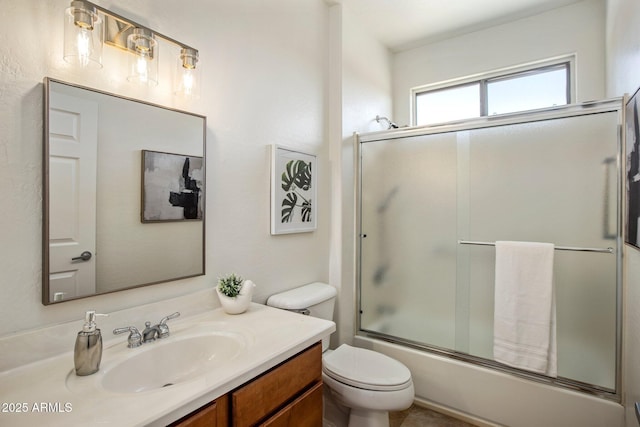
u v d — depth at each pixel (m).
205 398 0.85
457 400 2.01
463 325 2.07
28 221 0.97
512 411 1.84
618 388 1.64
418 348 2.21
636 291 1.39
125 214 1.19
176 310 1.34
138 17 1.23
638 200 1.25
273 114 1.85
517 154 1.91
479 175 2.03
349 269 2.41
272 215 1.82
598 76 2.38
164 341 1.17
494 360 1.96
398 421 1.98
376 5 2.38
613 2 1.89
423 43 2.98
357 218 2.47
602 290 1.69
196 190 1.43
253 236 1.72
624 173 1.59
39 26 0.99
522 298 1.79
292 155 1.96
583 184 1.73
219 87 1.54
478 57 2.81
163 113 1.31
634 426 1.39
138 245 1.23
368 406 1.55
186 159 1.39
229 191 1.59
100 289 1.12
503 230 1.95
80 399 0.81
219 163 1.54
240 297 1.44
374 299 2.43
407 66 3.12
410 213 2.28
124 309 1.19
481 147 2.02
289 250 1.98
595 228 1.70
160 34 1.26
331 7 2.35
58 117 1.02
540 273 1.76
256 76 1.74
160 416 0.75
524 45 2.63
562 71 2.60
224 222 1.57
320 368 1.29
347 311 2.38
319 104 2.24
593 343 1.71
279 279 1.90
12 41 0.94
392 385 1.56
